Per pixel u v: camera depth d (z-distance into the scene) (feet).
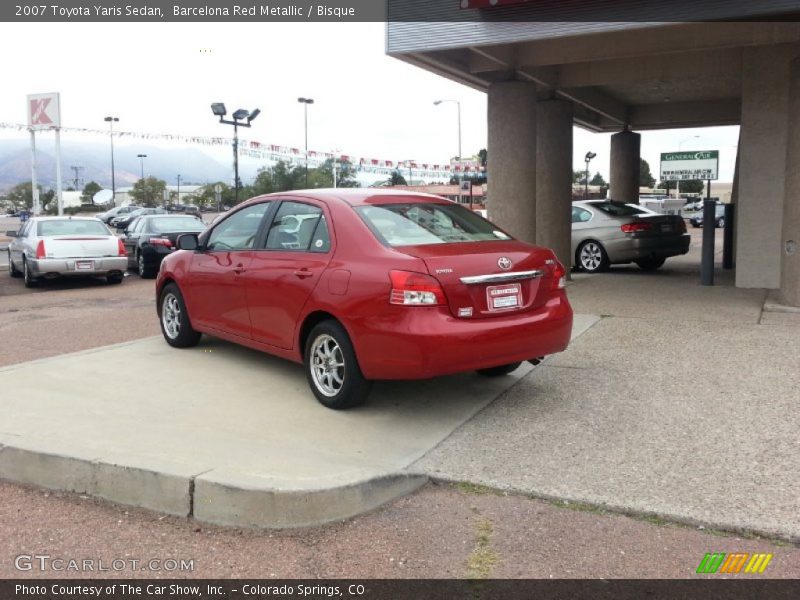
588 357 22.36
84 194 339.16
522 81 35.76
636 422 16.66
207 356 23.50
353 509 12.84
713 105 55.77
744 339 23.97
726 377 19.77
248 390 19.58
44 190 349.61
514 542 11.82
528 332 16.75
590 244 46.19
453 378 20.48
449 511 12.94
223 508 12.69
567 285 38.83
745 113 36.19
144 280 51.83
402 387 19.74
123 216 147.54
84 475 14.01
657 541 11.72
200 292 22.62
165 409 17.90
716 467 14.08
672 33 32.83
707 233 37.65
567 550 11.53
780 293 30.53
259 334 20.06
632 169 59.31
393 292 15.79
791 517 12.09
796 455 14.51
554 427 16.51
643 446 15.25
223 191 238.89
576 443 15.55
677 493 13.07
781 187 35.78
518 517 12.62
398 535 12.18
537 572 10.96
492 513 12.79
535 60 35.53
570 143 42.39
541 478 13.89
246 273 20.25
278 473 13.34
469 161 181.57
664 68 40.01
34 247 45.91
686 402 17.88
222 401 18.58
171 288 24.49
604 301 32.55
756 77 35.60
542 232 42.32
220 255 21.89
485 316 16.34
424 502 13.34
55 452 14.46
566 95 44.96
